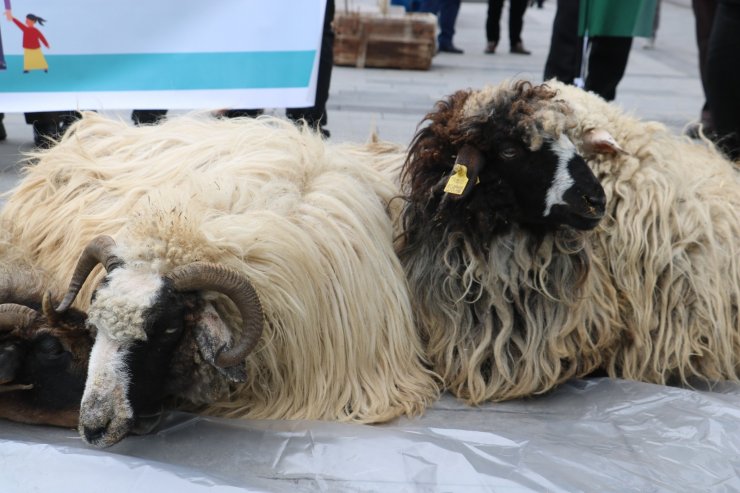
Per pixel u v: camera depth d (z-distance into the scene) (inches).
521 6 530.9
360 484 126.0
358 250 154.6
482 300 160.2
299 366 147.5
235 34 220.4
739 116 255.8
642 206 162.6
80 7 214.5
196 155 163.8
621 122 168.2
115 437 123.3
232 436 137.6
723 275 165.6
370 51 461.7
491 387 159.9
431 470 129.0
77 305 151.3
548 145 144.5
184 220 135.7
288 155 161.2
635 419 148.7
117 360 123.0
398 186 173.0
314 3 220.2
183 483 119.3
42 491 117.0
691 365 164.7
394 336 156.9
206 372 135.6
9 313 134.5
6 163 261.9
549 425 148.3
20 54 215.5
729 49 245.1
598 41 287.0
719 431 142.1
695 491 125.6
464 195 148.9
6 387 134.3
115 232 152.1
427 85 415.8
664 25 775.1
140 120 263.0
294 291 143.6
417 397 154.3
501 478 126.9
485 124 145.3
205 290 131.2
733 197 173.2
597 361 165.8
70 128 187.3
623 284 163.3
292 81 226.4
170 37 220.1
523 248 155.3
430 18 464.4
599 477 127.7
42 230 165.8
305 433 138.6
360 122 324.8
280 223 145.1
